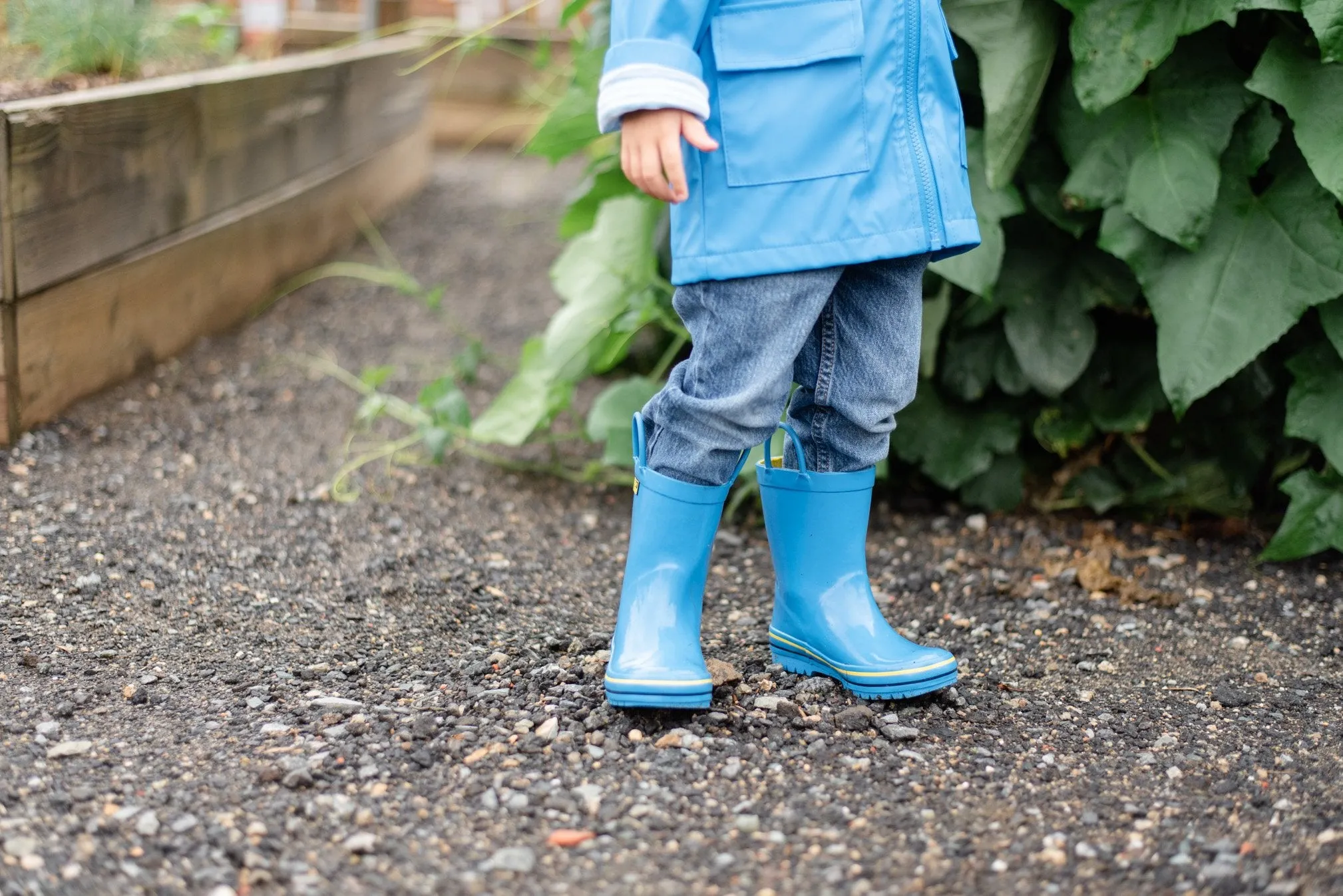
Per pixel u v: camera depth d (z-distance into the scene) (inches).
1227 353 75.5
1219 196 77.2
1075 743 58.1
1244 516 87.5
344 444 98.7
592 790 51.8
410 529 84.6
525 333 126.5
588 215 94.7
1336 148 70.9
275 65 129.1
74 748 53.8
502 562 79.8
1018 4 74.2
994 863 47.6
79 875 45.3
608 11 91.5
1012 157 76.0
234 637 67.3
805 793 52.3
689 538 58.6
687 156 52.5
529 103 179.2
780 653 64.4
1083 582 78.2
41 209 87.4
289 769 52.7
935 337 84.3
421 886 45.4
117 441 93.0
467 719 57.7
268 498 87.3
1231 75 76.0
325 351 118.0
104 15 106.2
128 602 70.4
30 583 71.3
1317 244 74.4
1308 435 79.3
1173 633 71.9
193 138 108.3
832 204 51.9
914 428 88.7
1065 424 87.8
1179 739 58.8
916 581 78.6
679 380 57.2
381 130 160.2
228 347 115.3
